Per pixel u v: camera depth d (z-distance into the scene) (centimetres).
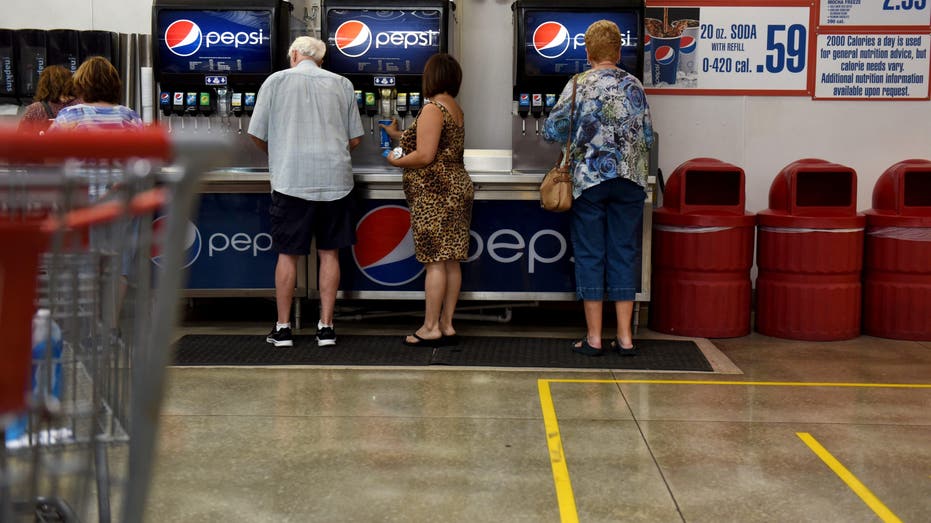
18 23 600
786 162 596
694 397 383
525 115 532
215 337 500
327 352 462
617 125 436
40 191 120
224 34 524
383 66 527
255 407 364
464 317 543
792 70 589
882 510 263
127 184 122
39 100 495
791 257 505
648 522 253
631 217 450
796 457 308
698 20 587
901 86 588
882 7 582
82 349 147
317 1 588
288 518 255
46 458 168
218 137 111
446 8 525
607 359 450
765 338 514
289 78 458
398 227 519
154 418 120
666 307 521
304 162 456
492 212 517
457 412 358
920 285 506
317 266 518
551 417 352
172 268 113
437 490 276
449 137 457
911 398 383
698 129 595
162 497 270
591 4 520
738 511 262
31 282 117
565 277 520
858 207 598
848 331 510
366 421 346
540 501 268
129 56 575
